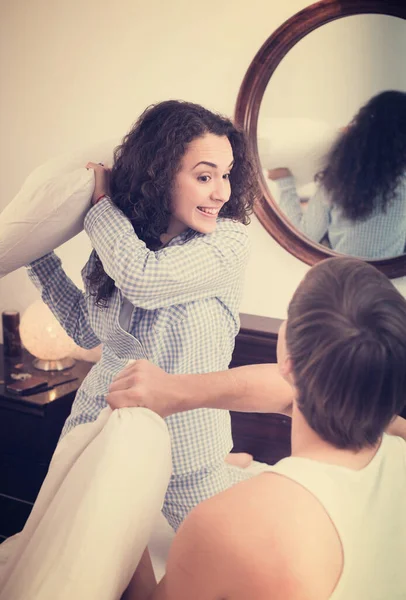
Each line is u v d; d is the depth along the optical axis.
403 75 1.94
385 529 0.71
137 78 2.34
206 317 1.42
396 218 2.01
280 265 2.24
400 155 1.98
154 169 1.31
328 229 2.10
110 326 1.43
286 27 2.02
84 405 1.52
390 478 0.73
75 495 0.87
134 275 1.26
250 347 2.03
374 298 0.68
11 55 2.53
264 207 2.15
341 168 2.05
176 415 1.43
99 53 2.38
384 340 0.67
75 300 1.63
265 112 2.11
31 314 2.41
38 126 2.55
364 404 0.69
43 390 2.32
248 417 2.08
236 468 1.74
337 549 0.66
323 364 0.69
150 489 0.88
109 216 1.32
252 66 2.09
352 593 0.67
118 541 0.84
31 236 1.34
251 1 2.10
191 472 1.46
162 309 1.38
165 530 1.59
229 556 0.66
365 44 1.96
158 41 2.27
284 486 0.69
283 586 0.64
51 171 1.39
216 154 1.31
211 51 2.20
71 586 0.80
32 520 0.98
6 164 2.66
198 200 1.32
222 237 1.38
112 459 0.87
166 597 0.74
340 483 0.69
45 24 2.45
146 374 1.00
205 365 1.44
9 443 2.33
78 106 2.46
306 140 2.08
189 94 2.27
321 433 0.72
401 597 0.72
